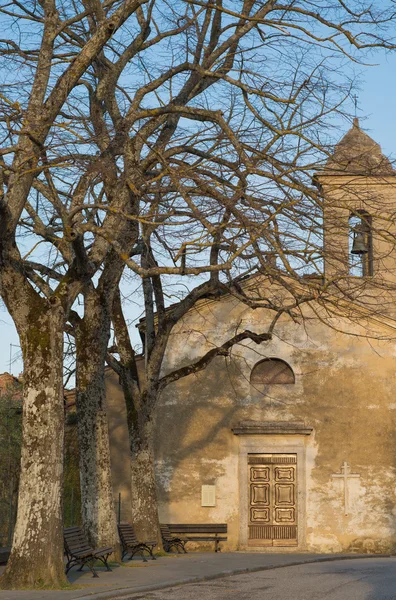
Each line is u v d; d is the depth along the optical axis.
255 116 14.68
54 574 13.20
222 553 23.06
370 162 16.61
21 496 13.37
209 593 13.16
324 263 16.44
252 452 24.45
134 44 16.28
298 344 24.98
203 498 24.28
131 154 15.52
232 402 24.81
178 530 23.98
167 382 20.73
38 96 14.08
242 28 17.05
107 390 25.23
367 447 24.23
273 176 14.54
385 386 24.55
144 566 17.48
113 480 24.64
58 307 13.83
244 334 20.45
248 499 24.28
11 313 13.78
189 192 14.91
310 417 24.55
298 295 16.75
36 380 13.58
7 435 27.12
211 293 20.34
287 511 24.19
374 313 17.83
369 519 23.84
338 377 24.70
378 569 17.56
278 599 12.22
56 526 13.38
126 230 16.59
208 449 24.61
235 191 14.41
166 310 23.58
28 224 16.61
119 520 24.20
